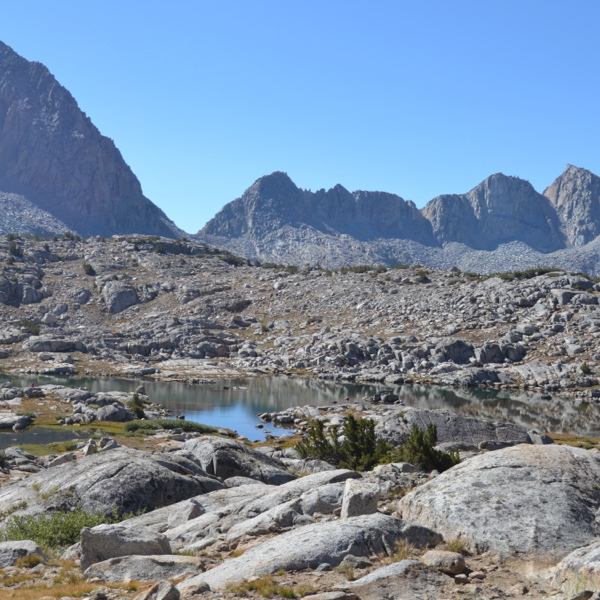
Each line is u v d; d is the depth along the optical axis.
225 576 14.06
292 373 140.25
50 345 151.75
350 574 13.45
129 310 197.00
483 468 17.36
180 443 55.12
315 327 175.00
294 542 14.84
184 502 22.83
